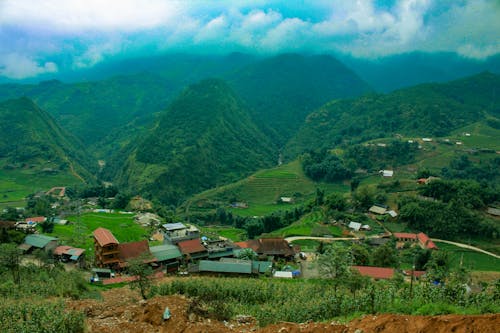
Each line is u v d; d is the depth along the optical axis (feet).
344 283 145.48
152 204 483.51
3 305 105.29
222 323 92.99
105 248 239.50
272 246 292.81
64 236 306.96
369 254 286.87
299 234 377.71
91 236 313.73
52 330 84.12
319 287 158.51
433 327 62.69
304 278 233.76
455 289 125.80
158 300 97.81
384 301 121.80
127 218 394.11
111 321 88.48
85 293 159.63
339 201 436.35
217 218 545.03
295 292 157.07
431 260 267.18
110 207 462.60
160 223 380.37
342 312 120.78
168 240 294.46
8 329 87.04
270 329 75.87
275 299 147.54
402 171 647.56
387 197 447.83
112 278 221.46
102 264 238.48
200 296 137.28
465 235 362.53
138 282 155.33
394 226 389.60
